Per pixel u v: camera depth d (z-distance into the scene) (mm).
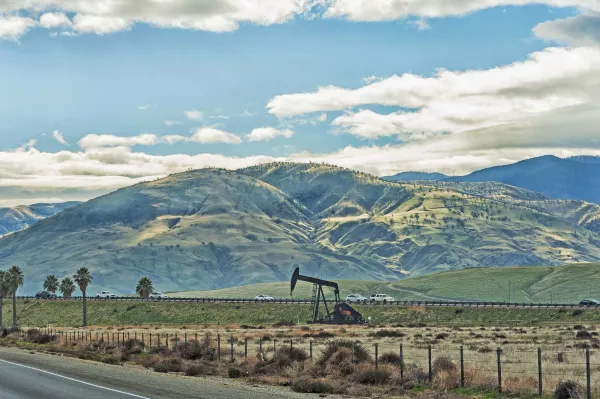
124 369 56531
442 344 94562
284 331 145125
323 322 188375
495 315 187250
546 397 39781
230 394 39844
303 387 42812
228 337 119625
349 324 184000
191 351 67188
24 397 38000
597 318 169875
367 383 46406
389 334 122375
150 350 75188
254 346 93000
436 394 41000
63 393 39562
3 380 46406
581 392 39125
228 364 60469
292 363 57062
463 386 44188
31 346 92500
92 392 39938
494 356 70312
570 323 163125
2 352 78562
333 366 53031
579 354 72500
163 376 50625
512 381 44562
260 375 52094
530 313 184625
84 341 100250
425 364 59469
